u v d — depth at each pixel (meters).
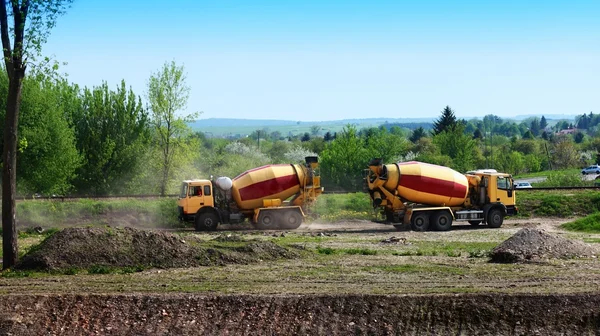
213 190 41.59
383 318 17.94
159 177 61.75
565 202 47.59
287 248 28.33
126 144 60.41
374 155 83.12
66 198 49.97
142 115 61.72
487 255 27.38
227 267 24.66
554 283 20.52
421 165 40.81
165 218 44.03
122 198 49.91
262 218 41.44
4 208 24.53
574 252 26.20
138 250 25.00
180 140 61.81
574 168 118.12
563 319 17.44
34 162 47.22
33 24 23.38
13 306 18.55
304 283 21.16
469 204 41.84
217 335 17.61
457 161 94.12
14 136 24.53
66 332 17.80
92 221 43.19
